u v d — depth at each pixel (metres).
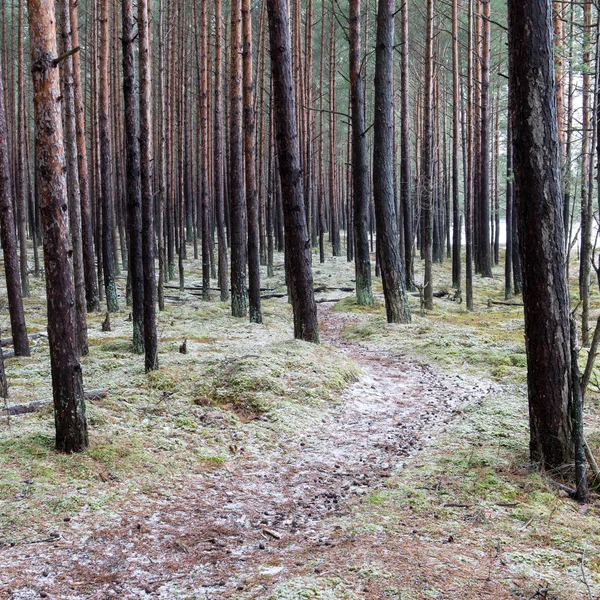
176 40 28.19
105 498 5.30
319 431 7.62
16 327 11.63
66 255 6.09
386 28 14.63
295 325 11.59
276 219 36.75
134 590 3.90
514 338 13.37
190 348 11.78
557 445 5.82
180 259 23.75
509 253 22.12
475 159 29.58
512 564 4.04
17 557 4.26
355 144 17.75
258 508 5.35
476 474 5.80
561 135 12.67
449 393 9.33
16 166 29.25
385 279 15.32
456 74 20.00
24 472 5.65
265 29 26.11
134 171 11.19
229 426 7.47
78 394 6.21
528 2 5.45
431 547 4.30
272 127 32.03
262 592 3.73
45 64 5.89
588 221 6.78
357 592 3.64
